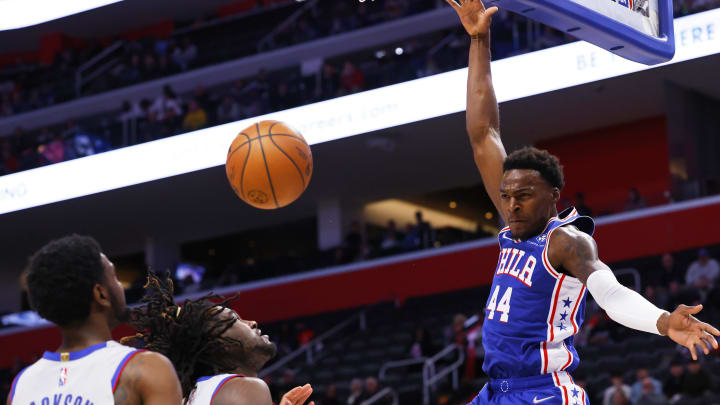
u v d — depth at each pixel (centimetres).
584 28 371
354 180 2072
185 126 1877
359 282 1875
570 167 1880
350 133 1728
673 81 1638
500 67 1616
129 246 2470
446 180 2112
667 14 409
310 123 1762
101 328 285
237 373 357
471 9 380
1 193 2008
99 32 2542
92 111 2245
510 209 316
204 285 2014
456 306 1695
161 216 2225
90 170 1938
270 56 2083
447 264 1795
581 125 1830
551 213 320
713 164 1708
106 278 285
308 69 2059
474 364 1293
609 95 1686
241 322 362
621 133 1830
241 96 1847
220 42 2294
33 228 2230
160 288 352
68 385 275
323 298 1905
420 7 1956
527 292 314
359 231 2025
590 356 1284
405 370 1433
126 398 272
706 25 1459
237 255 2550
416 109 1681
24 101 2325
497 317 321
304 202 2198
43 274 277
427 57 1709
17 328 2123
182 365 343
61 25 2492
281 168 424
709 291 1281
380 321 1762
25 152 2020
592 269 295
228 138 1823
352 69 1770
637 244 1627
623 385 1095
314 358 1673
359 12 2036
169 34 2466
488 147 371
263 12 2275
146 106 2009
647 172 1798
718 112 1731
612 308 283
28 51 2625
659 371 1148
